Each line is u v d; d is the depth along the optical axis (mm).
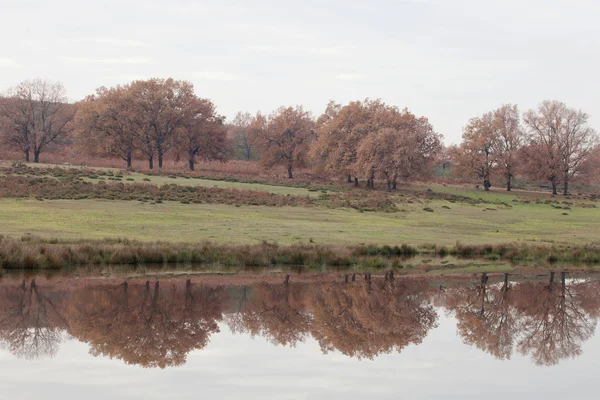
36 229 36094
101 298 22312
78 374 13922
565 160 94250
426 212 61094
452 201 75750
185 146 99000
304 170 115562
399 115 96125
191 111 99125
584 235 48312
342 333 18984
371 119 95688
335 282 27266
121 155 99688
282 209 55000
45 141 101125
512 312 22984
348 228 44844
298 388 13180
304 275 28719
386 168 86375
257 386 13273
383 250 35750
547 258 36062
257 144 106188
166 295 23234
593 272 32344
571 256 36406
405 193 83875
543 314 22766
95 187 58156
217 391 12852
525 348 17797
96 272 27312
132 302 21969
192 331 18531
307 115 106125
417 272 30609
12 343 16625
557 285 28438
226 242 35344
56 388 12836
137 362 15109
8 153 104500
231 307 21922
